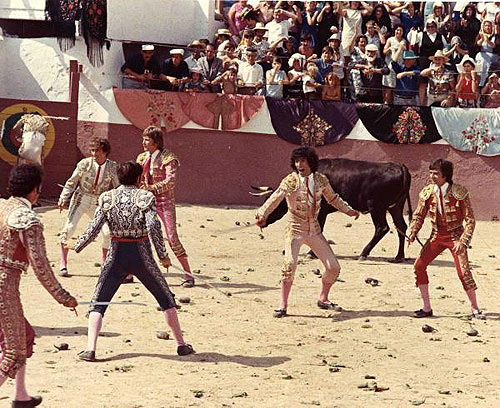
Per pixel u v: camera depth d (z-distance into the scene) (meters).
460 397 8.48
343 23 22.06
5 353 7.21
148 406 7.73
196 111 21.00
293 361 9.52
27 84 21.41
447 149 21.39
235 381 8.66
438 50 21.73
